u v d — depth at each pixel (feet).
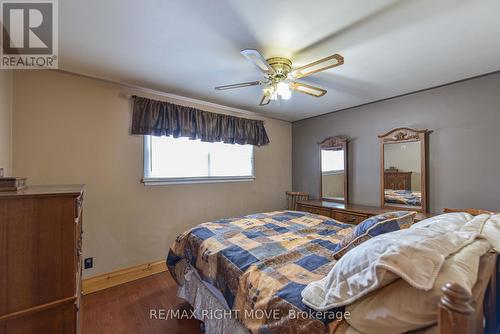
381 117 10.38
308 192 13.48
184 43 5.85
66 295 3.37
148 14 4.75
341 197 11.76
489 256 3.00
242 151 12.27
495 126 7.54
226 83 8.44
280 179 13.83
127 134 8.62
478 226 4.13
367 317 2.64
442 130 8.65
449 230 3.77
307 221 7.62
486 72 7.52
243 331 4.25
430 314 2.23
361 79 8.06
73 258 3.44
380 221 4.68
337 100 10.37
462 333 1.75
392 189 9.89
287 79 6.70
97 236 7.98
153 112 8.96
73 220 3.44
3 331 2.98
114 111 8.36
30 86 6.93
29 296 3.13
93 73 7.57
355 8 4.56
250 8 4.58
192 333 5.92
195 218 10.40
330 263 4.57
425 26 5.12
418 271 2.36
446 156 8.55
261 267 4.41
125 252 8.55
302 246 5.40
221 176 11.28
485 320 2.65
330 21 4.96
